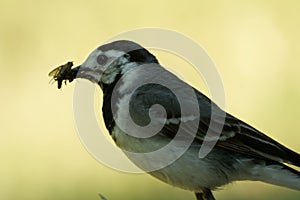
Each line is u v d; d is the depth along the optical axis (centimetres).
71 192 2303
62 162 2434
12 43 2898
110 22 2978
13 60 2839
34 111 2670
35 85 2756
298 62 2852
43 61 2834
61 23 2970
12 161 2475
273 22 2961
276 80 2800
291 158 1564
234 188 2228
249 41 2911
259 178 1588
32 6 3042
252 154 1569
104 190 2262
